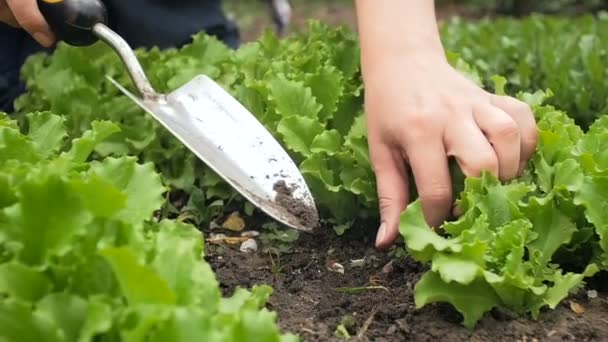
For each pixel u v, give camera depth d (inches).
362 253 30.1
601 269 27.3
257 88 32.9
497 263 25.5
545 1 83.3
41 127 29.4
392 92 27.7
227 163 28.7
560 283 25.5
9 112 40.7
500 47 45.7
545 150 28.6
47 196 22.1
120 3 42.3
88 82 36.5
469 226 25.9
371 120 28.2
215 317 21.7
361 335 25.4
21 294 22.0
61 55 36.4
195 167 33.7
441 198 26.5
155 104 30.5
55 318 21.5
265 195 28.2
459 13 90.5
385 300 27.0
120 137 33.7
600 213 26.2
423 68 28.1
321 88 33.4
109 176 25.6
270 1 59.5
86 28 30.8
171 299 21.0
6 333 21.2
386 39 28.9
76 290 22.3
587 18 48.6
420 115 26.9
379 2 29.6
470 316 25.0
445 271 24.1
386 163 27.7
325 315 26.4
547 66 41.4
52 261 22.4
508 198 26.4
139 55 37.6
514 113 27.7
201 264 23.2
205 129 29.5
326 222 31.5
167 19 42.6
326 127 33.7
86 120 34.2
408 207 25.2
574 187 26.4
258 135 29.3
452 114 26.9
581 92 38.5
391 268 28.8
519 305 25.5
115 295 22.3
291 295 27.7
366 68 29.1
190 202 32.5
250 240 31.1
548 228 26.7
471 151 26.3
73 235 22.2
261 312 21.3
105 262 22.3
